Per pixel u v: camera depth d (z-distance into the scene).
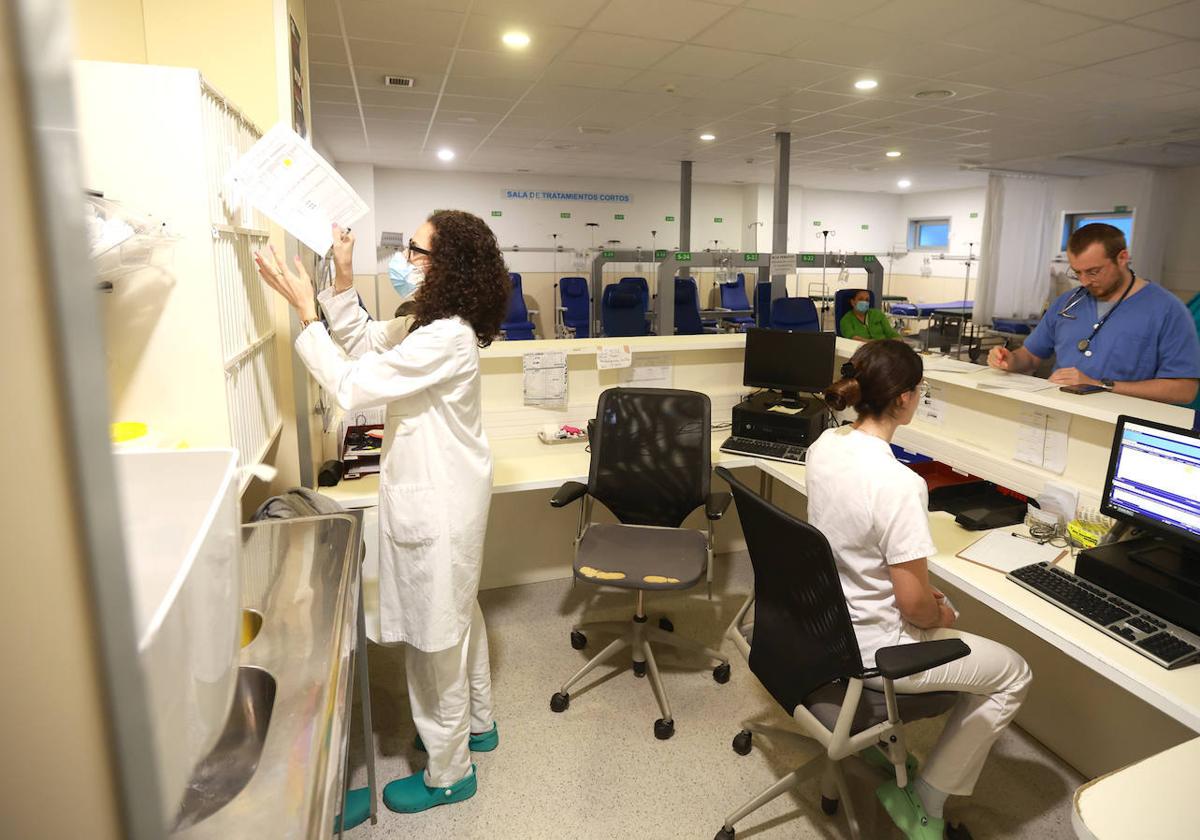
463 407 1.76
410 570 1.76
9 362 0.22
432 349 1.65
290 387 2.14
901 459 2.66
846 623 1.51
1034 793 2.02
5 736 0.25
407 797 1.95
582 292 10.23
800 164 9.02
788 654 1.72
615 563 2.34
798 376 3.01
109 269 1.20
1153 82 4.96
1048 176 9.84
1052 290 10.20
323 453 2.55
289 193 1.60
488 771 2.10
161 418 1.36
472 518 1.78
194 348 1.35
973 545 2.00
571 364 3.12
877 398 1.68
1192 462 1.63
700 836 1.87
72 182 0.21
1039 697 2.22
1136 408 1.99
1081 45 4.12
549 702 2.41
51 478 0.23
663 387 3.29
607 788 2.03
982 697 1.69
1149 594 1.61
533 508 3.20
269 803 0.79
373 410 2.80
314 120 6.38
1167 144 7.40
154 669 0.54
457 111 5.97
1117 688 1.99
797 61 4.46
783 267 6.77
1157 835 1.02
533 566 3.25
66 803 0.26
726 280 11.26
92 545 0.23
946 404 2.58
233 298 1.49
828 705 1.67
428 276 1.70
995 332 9.27
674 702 2.42
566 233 10.80
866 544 1.65
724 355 3.39
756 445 2.92
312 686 1.00
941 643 1.50
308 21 3.71
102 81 1.25
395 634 1.83
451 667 1.86
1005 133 6.84
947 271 11.87
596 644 2.76
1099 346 2.57
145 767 0.27
